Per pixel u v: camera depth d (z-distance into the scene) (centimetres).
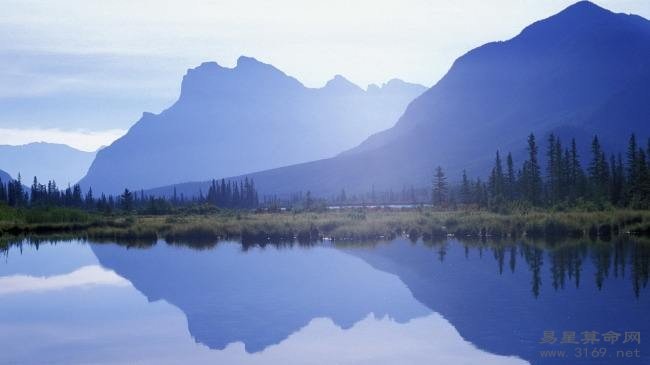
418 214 9481
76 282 4319
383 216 9262
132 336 2797
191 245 6700
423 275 4112
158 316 3167
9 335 2858
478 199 12362
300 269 4519
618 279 3753
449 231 7056
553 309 3033
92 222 10631
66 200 18838
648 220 6819
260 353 2500
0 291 4006
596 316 2883
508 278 3897
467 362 2322
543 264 4409
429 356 2403
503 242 5975
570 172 11194
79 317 3194
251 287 3850
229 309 3256
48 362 2453
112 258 5638
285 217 9444
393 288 3697
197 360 2438
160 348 2605
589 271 4053
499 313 2994
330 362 2361
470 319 2908
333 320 2975
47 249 6756
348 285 3834
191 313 3198
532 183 10700
